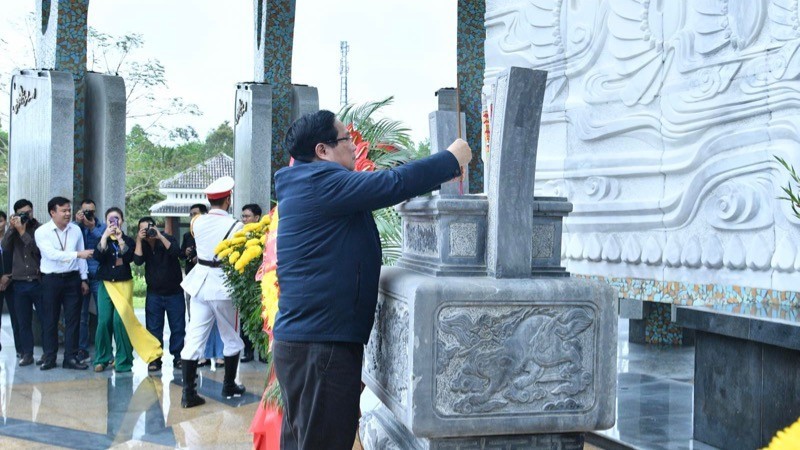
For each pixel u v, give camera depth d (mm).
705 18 4793
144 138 24266
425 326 2062
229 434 4797
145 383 6453
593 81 5668
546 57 6066
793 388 3646
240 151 10344
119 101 8938
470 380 2096
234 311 5820
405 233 2719
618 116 5461
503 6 6504
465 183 2797
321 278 2246
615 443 4230
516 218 2189
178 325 7168
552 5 5980
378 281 2359
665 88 5086
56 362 7434
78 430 4887
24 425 5008
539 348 2135
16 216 7141
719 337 4113
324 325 2244
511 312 2119
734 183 4574
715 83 4711
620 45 5418
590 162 5656
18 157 9305
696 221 4867
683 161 4922
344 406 2258
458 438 2146
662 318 7727
